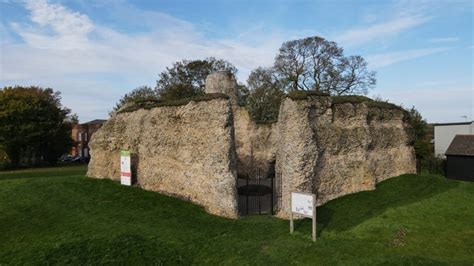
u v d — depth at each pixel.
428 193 17.09
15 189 17.22
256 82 47.34
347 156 16.64
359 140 17.14
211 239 11.24
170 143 16.33
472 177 26.95
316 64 41.78
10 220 13.26
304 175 13.77
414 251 10.43
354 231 12.06
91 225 12.47
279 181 15.27
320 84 41.72
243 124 28.02
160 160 16.80
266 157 26.98
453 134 36.00
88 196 15.97
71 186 17.56
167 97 50.88
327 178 15.65
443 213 14.18
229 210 13.61
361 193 16.67
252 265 9.44
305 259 9.65
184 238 11.27
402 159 20.58
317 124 15.48
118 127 19.34
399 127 20.66
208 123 14.52
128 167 17.66
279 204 15.18
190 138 15.34
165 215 13.56
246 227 12.37
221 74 27.98
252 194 19.77
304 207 11.29
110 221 12.88
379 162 18.94
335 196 16.02
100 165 19.56
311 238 11.16
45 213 13.91
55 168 41.75
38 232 12.03
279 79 43.75
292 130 14.07
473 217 13.76
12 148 47.25
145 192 16.64
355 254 9.85
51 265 9.59
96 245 10.62
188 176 15.40
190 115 15.35
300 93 14.58
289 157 13.99
